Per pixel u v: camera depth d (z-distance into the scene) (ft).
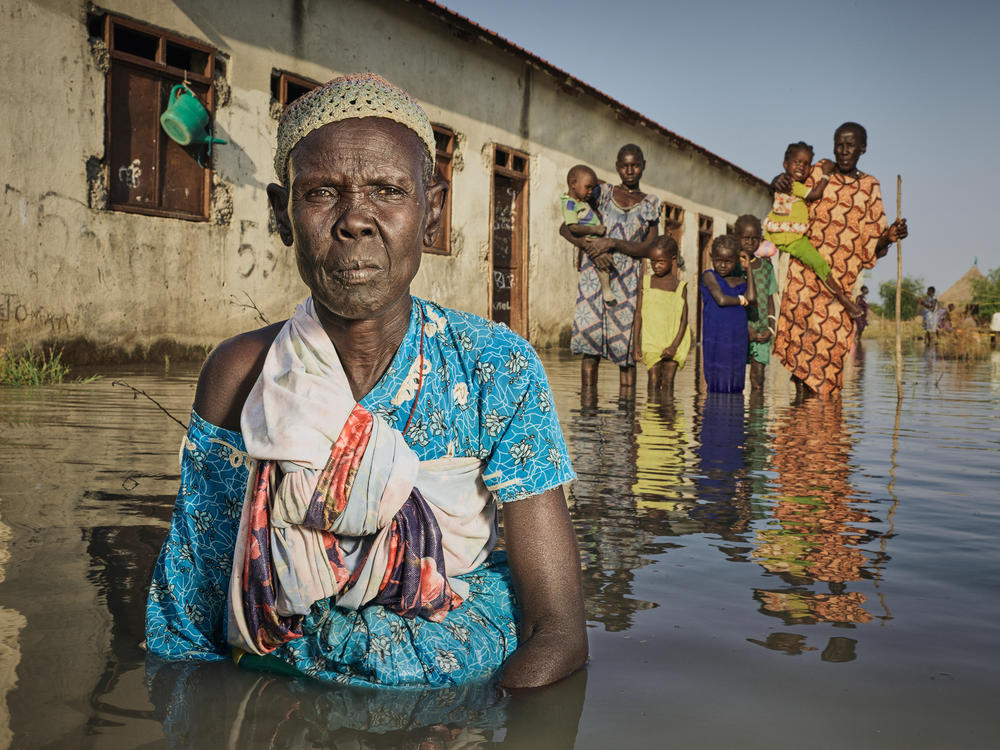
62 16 26.68
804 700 4.81
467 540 5.57
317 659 5.15
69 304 27.14
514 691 4.91
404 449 5.04
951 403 23.62
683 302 25.75
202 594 5.55
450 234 43.83
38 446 12.62
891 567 7.55
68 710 4.55
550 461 5.42
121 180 29.17
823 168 25.49
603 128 57.52
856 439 15.92
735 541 8.43
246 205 33.06
